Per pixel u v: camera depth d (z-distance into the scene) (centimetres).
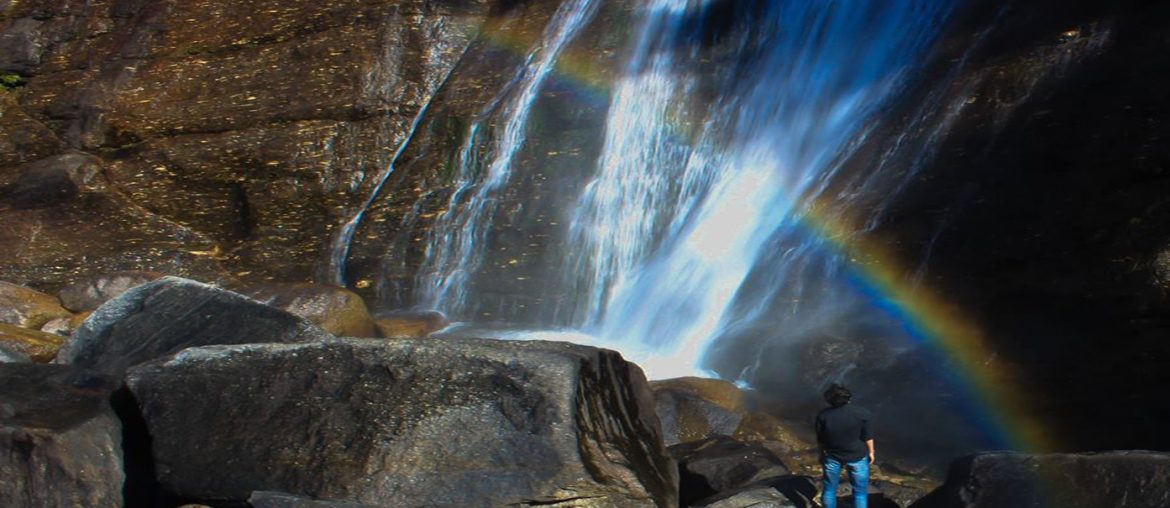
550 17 2053
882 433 1165
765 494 862
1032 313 1245
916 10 1631
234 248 1959
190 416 843
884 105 1566
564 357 849
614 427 846
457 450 786
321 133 2022
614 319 1650
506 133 1906
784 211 1562
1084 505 725
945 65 1531
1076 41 1427
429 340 873
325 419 819
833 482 812
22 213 1975
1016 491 753
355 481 775
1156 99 1305
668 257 1661
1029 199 1312
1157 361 1153
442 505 761
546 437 785
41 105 2195
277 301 1523
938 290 1309
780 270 1459
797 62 1736
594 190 1808
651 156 1792
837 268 1398
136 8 2277
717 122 1770
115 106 2145
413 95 2041
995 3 1556
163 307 1173
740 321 1444
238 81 2117
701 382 1244
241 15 2202
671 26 1903
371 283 1831
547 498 761
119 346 1143
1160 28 1366
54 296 1722
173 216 2006
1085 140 1318
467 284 1770
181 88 2141
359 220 1916
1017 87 1434
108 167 2059
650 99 1831
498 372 827
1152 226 1204
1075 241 1248
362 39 2089
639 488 778
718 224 1633
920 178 1426
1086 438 1123
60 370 941
